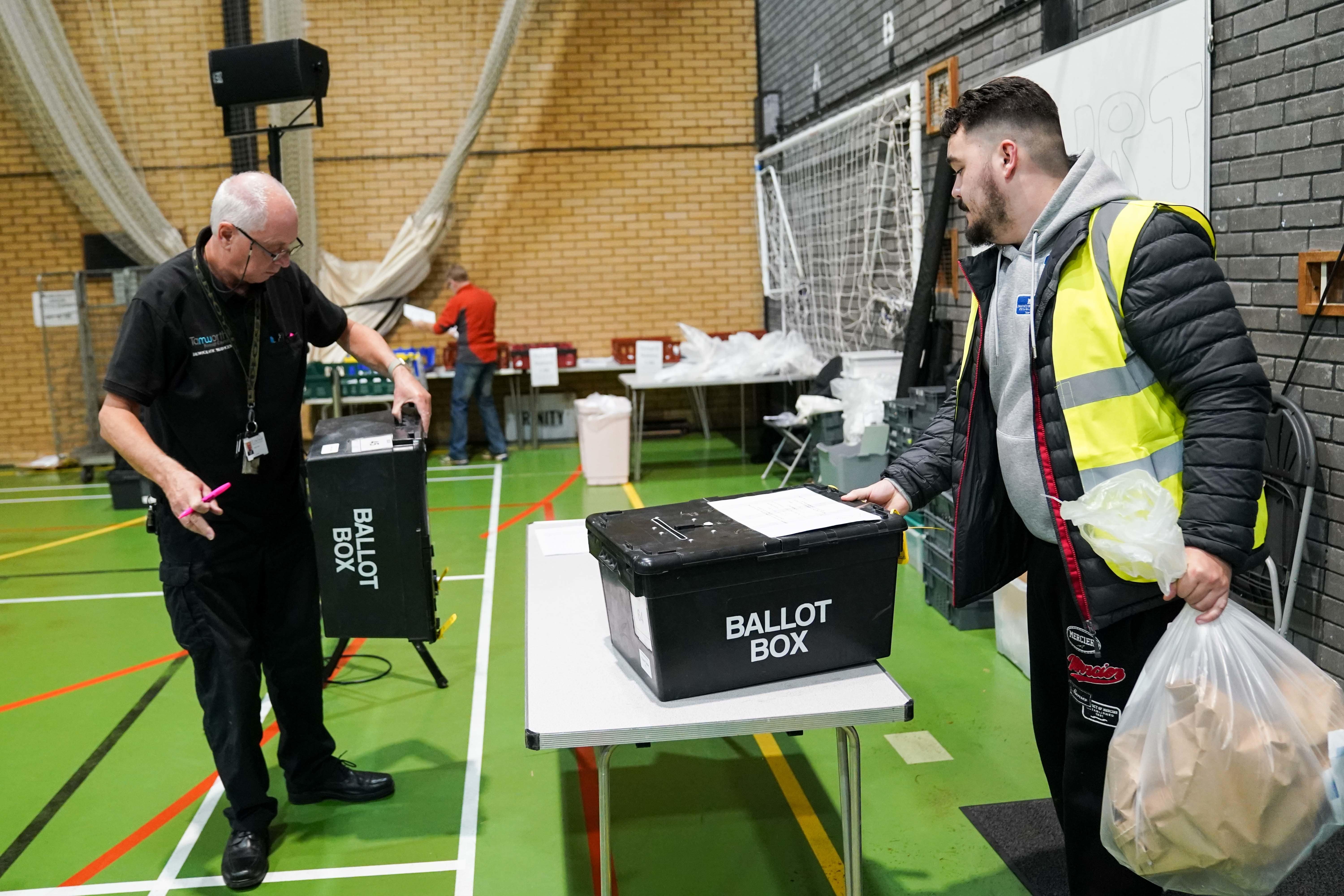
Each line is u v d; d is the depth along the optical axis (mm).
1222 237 3180
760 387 9266
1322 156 2760
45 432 8750
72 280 8578
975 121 1655
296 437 2451
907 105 5809
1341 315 2715
